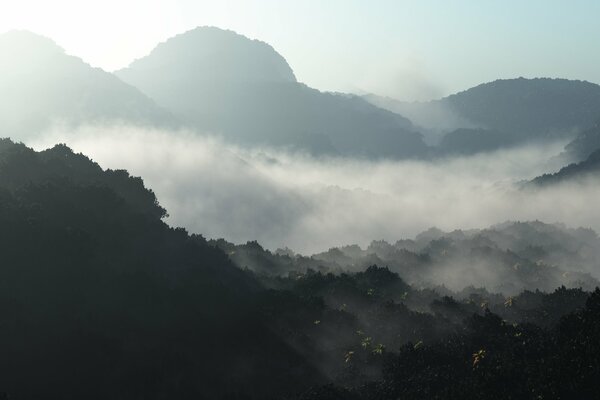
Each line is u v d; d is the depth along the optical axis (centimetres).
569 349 5359
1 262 6400
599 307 5988
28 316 5934
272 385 5897
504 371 5297
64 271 6631
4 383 5222
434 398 5181
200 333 6488
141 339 6175
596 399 4688
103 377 5566
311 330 6881
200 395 5600
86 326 6053
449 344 6191
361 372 5991
